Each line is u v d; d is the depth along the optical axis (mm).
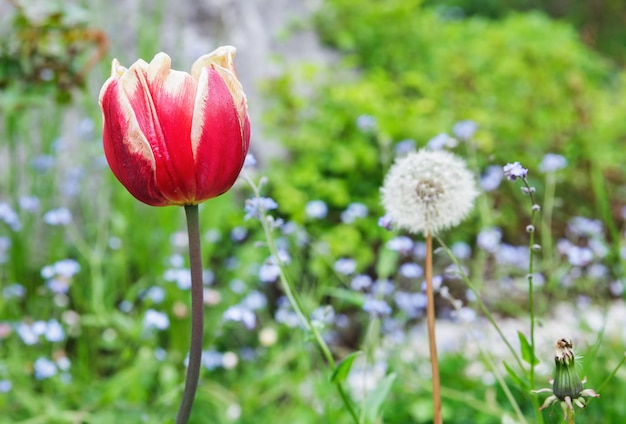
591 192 4250
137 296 3422
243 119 1097
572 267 3105
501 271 3215
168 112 1062
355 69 5473
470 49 5730
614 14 8555
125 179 1082
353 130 4379
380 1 6066
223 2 4625
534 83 5195
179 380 2828
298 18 5266
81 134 3566
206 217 3658
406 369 2561
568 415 1197
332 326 3391
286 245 3338
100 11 4059
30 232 3545
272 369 2838
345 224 4012
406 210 1445
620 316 2891
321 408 2449
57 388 2740
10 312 3123
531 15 6848
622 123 4871
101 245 3332
